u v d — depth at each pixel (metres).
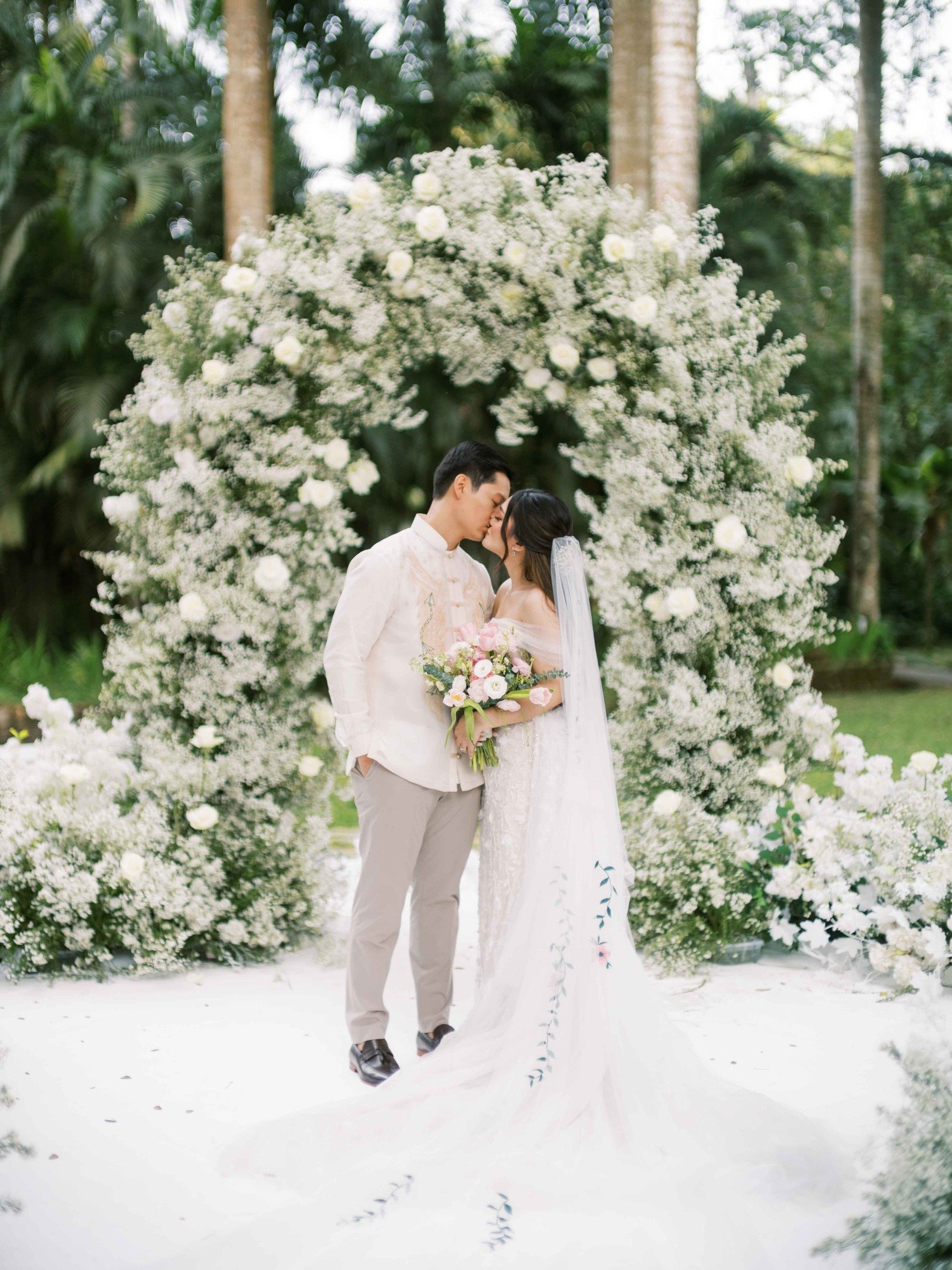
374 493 10.14
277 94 11.47
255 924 3.92
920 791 3.96
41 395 10.34
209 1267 1.96
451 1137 2.41
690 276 3.96
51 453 10.73
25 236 9.78
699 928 3.90
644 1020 2.70
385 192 3.88
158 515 3.85
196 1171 2.41
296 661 4.07
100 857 3.84
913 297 16.39
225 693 3.89
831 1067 3.00
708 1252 2.00
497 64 12.66
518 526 3.04
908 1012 3.41
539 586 3.04
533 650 2.98
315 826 4.09
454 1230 2.08
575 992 2.68
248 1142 2.46
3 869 3.78
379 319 3.81
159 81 11.32
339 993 3.66
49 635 11.39
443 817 3.10
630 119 7.28
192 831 4.00
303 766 3.98
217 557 3.89
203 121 11.23
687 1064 2.65
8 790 3.96
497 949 2.95
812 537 3.99
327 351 3.88
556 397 4.02
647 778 4.09
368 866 3.00
